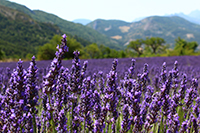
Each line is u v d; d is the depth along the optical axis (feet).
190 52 185.78
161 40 301.84
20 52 433.48
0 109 7.06
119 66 34.91
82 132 8.96
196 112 9.04
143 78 10.43
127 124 7.84
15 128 6.42
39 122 9.46
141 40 307.37
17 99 6.93
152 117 7.88
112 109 8.23
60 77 9.41
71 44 179.52
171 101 9.89
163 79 11.44
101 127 7.70
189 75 21.20
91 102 8.58
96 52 280.10
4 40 499.92
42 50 175.01
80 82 9.57
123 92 10.49
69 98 9.67
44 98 9.40
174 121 7.58
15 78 6.75
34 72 7.57
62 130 7.93
